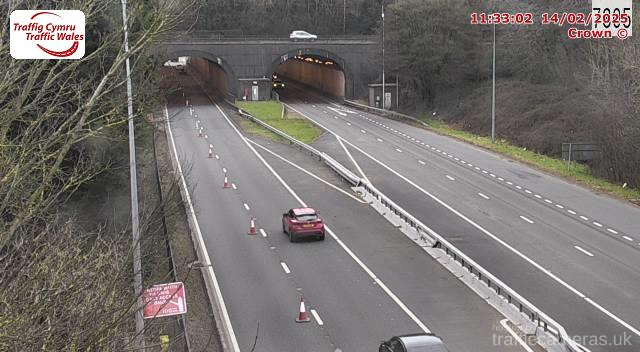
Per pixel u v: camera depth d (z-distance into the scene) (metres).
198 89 103.38
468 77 80.44
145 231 13.13
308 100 94.19
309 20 129.50
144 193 31.70
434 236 30.39
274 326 22.67
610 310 23.69
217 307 24.36
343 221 35.53
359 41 90.31
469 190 41.88
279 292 25.77
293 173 46.91
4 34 11.10
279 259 29.66
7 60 11.79
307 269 28.33
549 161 50.44
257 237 32.88
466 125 68.38
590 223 34.75
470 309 23.92
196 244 31.59
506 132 61.09
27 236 12.17
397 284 26.50
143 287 12.55
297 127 66.62
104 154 22.52
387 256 29.94
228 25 128.88
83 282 10.99
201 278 27.42
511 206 38.12
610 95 49.97
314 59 102.75
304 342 21.38
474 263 26.39
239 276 27.53
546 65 69.75
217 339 21.69
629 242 31.55
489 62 77.94
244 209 37.88
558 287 25.91
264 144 57.81
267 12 131.50
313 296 25.31
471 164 49.59
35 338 9.47
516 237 32.41
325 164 49.78
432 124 72.69
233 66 87.69
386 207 37.25
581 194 40.88
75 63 12.07
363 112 80.69
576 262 28.80
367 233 33.41
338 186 43.31
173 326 22.09
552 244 31.31
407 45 78.94
